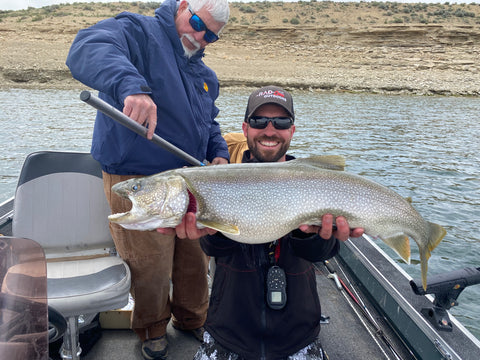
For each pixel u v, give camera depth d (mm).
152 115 2006
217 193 1968
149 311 2678
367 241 3791
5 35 46469
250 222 1966
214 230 2051
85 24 52000
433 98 34844
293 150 13047
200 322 2996
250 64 44812
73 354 2301
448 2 78812
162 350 2738
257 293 2121
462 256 6172
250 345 2098
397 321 2871
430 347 2438
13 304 1309
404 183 9922
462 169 11461
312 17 68438
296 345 2105
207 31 2521
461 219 7660
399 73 43094
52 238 2824
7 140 12844
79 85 33406
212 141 3164
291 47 51250
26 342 1294
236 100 27016
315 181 1983
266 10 71375
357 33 51688
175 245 2830
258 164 2029
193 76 2729
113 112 1892
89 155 2996
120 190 2014
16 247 1505
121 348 2846
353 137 15883
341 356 2799
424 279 2105
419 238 2094
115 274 2498
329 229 1937
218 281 2230
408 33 50531
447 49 48625
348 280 3725
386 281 3066
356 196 1984
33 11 67688
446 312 2543
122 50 2230
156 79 2467
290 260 2156
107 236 2963
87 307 2240
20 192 2779
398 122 20547
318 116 21734
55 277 2438
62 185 2869
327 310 3318
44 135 13875
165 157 2541
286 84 38000
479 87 39062
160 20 2500
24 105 21297
